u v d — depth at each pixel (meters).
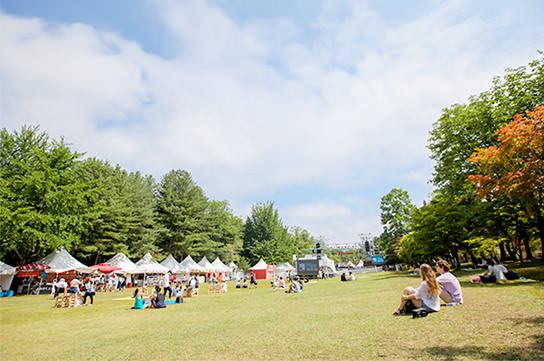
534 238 28.02
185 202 57.16
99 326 10.35
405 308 8.17
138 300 15.99
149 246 45.84
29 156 34.72
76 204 33.31
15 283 30.80
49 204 30.97
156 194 58.62
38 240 30.50
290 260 77.94
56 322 11.59
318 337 6.48
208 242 59.44
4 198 29.95
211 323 9.70
